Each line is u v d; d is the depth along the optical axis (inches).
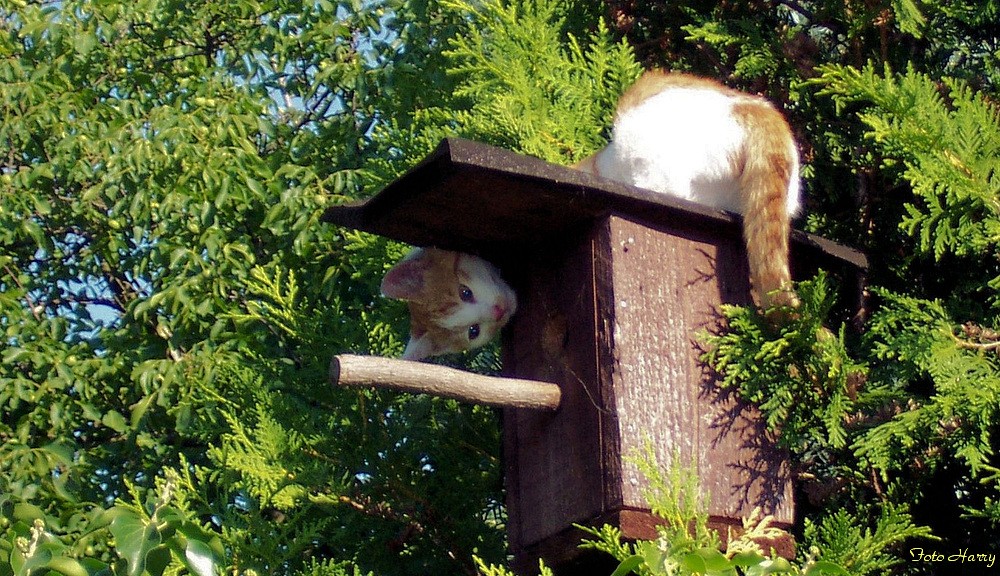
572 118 164.9
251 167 228.5
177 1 261.0
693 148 139.0
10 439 230.5
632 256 123.2
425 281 150.7
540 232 131.0
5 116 255.6
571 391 124.6
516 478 132.8
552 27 175.8
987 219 124.3
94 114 249.8
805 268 139.4
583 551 120.1
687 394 121.7
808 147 169.2
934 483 153.2
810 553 117.0
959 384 123.2
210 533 110.7
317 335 180.5
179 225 231.1
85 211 256.4
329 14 252.2
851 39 164.9
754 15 182.7
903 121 124.1
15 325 239.3
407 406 177.9
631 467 116.9
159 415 231.9
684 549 105.4
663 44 190.1
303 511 154.6
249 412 169.9
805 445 154.8
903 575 151.3
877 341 138.1
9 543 101.7
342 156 238.7
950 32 167.6
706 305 125.7
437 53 217.3
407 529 171.5
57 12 261.0
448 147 114.5
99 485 228.2
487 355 186.2
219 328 213.9
